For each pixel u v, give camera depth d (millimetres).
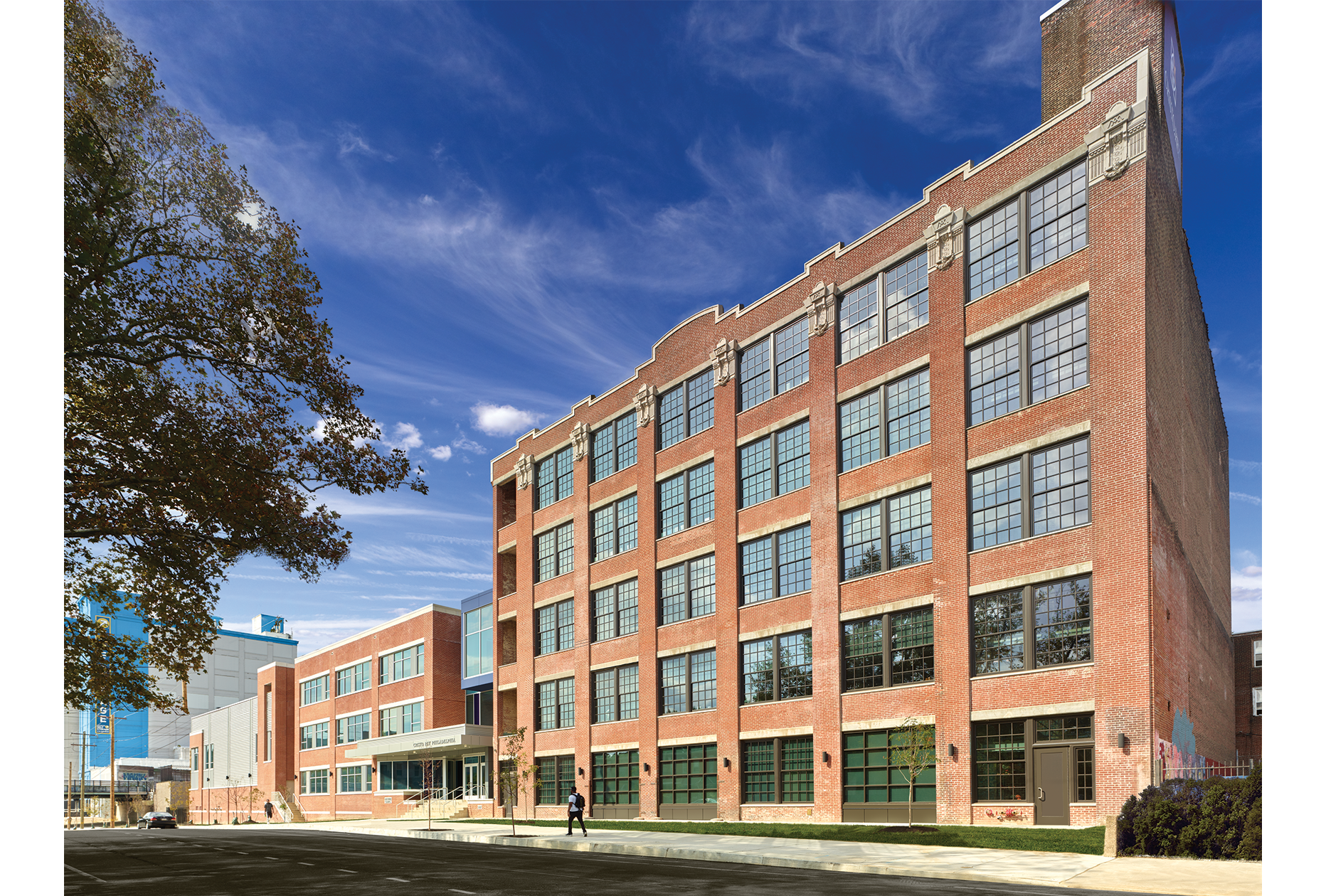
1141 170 26562
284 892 17609
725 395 41281
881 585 32562
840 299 36281
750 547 39125
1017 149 30031
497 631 57000
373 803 68438
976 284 31031
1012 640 28203
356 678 72875
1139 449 25469
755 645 38219
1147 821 20297
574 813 34531
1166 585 26938
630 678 45500
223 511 18438
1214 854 19281
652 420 45812
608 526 48625
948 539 30281
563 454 53062
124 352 18047
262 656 145500
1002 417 29312
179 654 21000
